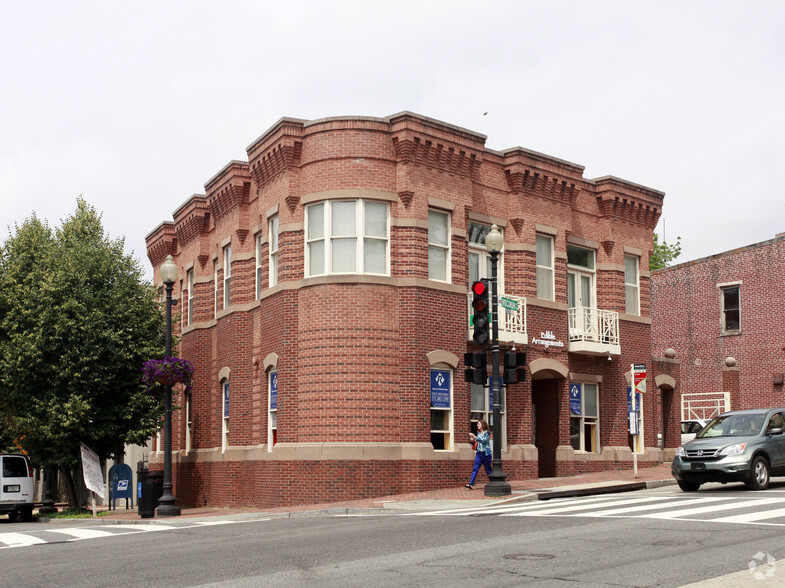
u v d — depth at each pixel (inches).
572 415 1127.0
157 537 589.9
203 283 1263.5
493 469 803.4
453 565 395.2
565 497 802.2
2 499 1086.4
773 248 1576.0
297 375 944.9
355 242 945.5
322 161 955.3
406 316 944.3
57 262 1101.1
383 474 908.0
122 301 1083.9
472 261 1050.1
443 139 988.6
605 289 1196.5
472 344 1010.7
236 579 382.0
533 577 361.4
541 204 1113.4
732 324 1617.9
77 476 1393.9
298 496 911.7
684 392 1664.6
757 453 756.0
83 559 479.5
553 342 1098.1
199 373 1244.5
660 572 362.6
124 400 1096.8
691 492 771.4
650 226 1270.9
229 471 1101.7
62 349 1056.8
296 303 956.6
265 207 1045.2
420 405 937.5
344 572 387.5
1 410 1218.0
